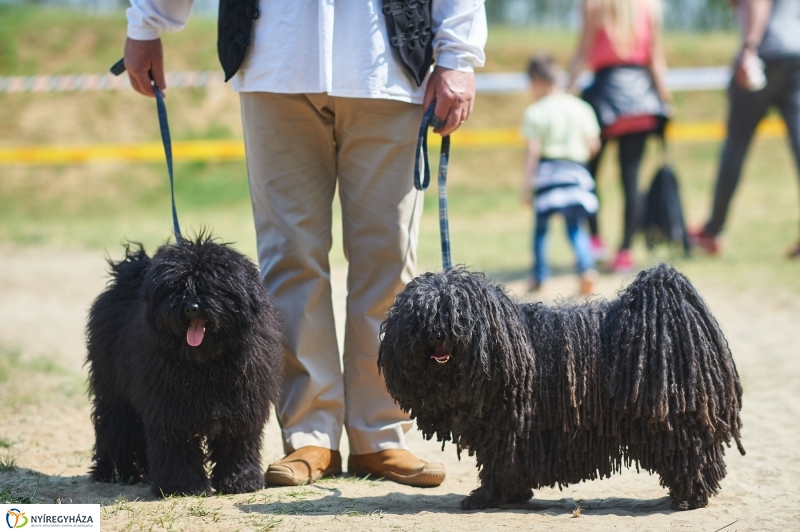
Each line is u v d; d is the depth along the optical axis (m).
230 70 7.09
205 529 5.83
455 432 6.25
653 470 6.30
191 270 6.34
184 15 7.59
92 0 40.44
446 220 6.81
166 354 6.47
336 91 6.87
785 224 22.25
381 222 7.19
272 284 7.32
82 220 26.95
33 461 7.97
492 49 37.03
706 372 6.11
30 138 31.23
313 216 7.26
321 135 7.21
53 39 34.88
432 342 5.85
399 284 7.33
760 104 17.34
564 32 42.50
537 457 6.18
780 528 5.79
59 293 17.17
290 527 5.89
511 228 24.28
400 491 7.07
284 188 7.18
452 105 6.95
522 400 6.08
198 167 30.92
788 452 7.85
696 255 18.77
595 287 16.27
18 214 28.11
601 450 6.21
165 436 6.64
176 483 6.67
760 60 17.06
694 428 6.14
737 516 6.07
